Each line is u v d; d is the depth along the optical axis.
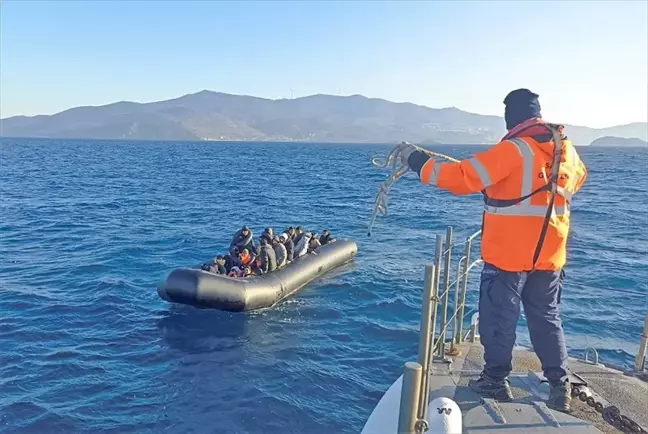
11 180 45.09
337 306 12.48
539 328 3.51
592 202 33.19
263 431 7.09
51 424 7.16
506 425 3.23
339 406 7.77
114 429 7.09
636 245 19.08
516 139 3.21
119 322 11.06
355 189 42.12
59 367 8.83
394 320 11.52
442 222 25.16
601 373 4.05
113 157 94.69
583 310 11.66
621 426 3.27
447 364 4.12
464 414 3.34
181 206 30.44
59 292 12.98
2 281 13.92
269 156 112.62
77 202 31.36
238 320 11.43
